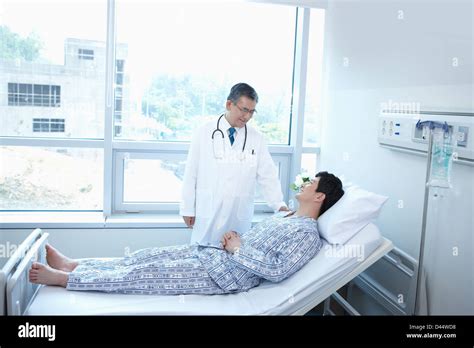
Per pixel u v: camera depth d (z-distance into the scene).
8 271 1.45
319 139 2.91
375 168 2.18
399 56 1.97
